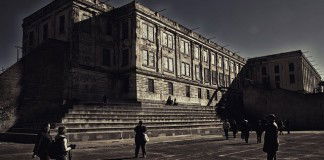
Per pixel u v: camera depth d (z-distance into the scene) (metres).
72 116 21.61
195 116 35.00
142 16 37.25
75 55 32.72
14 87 25.97
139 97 34.97
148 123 26.50
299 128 39.31
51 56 30.20
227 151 15.30
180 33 44.75
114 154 14.30
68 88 31.91
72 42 32.97
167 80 40.31
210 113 39.28
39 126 21.53
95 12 36.16
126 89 36.09
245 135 20.61
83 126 21.30
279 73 62.78
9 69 25.89
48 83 29.03
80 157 13.21
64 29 34.56
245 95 44.47
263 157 12.87
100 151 15.69
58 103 29.23
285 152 14.67
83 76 33.25
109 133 22.39
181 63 44.34
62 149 7.41
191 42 47.62
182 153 14.55
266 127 9.02
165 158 12.73
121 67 37.09
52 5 36.78
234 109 45.06
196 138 25.19
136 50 35.56
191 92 45.56
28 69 27.45
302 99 39.53
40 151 7.98
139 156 13.52
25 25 41.91
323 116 37.88
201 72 49.06
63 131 7.75
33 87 27.48
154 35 39.38
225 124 24.28
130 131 24.09
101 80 35.41
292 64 61.16
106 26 37.62
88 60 34.22
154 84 37.72
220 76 55.62
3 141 21.50
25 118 26.19
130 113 26.64
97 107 24.19
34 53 28.39
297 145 18.25
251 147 17.38
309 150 15.50
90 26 35.25
